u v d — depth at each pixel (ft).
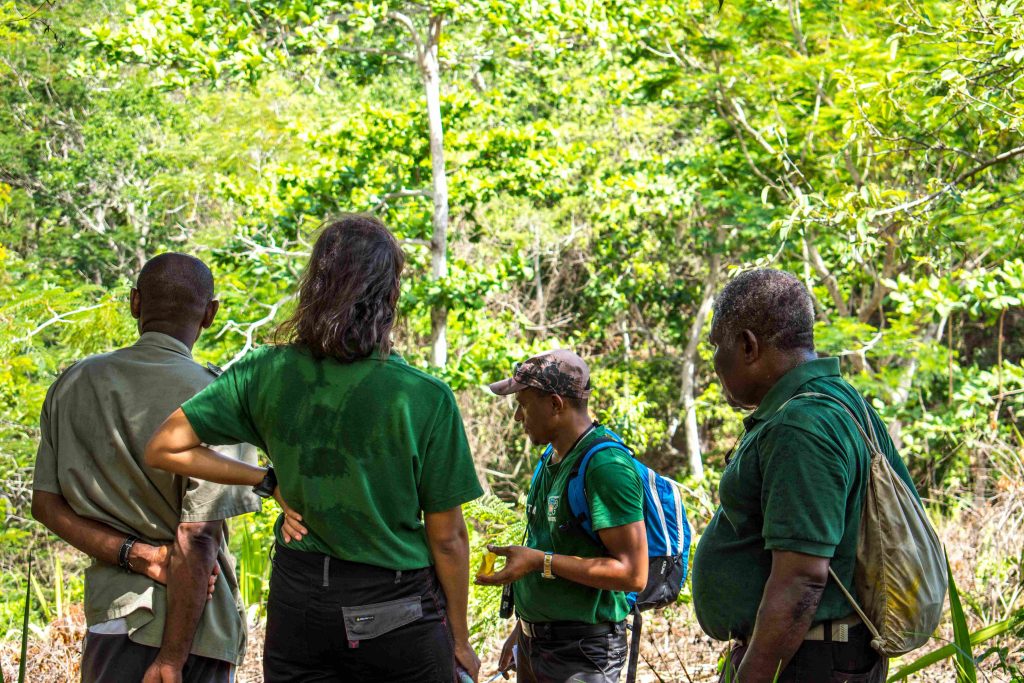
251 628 19.10
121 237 79.77
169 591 8.13
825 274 44.91
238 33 32.89
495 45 42.27
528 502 10.80
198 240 69.46
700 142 67.41
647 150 65.82
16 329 30.19
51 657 15.64
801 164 41.63
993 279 30.22
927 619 7.01
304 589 7.10
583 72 61.77
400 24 41.14
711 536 7.93
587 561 9.55
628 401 62.75
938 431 34.22
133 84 82.38
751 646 6.94
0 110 79.41
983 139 21.18
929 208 23.18
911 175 36.81
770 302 7.57
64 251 77.56
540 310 65.41
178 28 33.01
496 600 17.61
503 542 18.06
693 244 69.97
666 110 65.82
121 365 8.51
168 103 85.51
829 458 6.89
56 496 8.52
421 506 7.35
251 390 7.23
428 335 55.42
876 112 27.07
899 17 23.21
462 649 7.55
